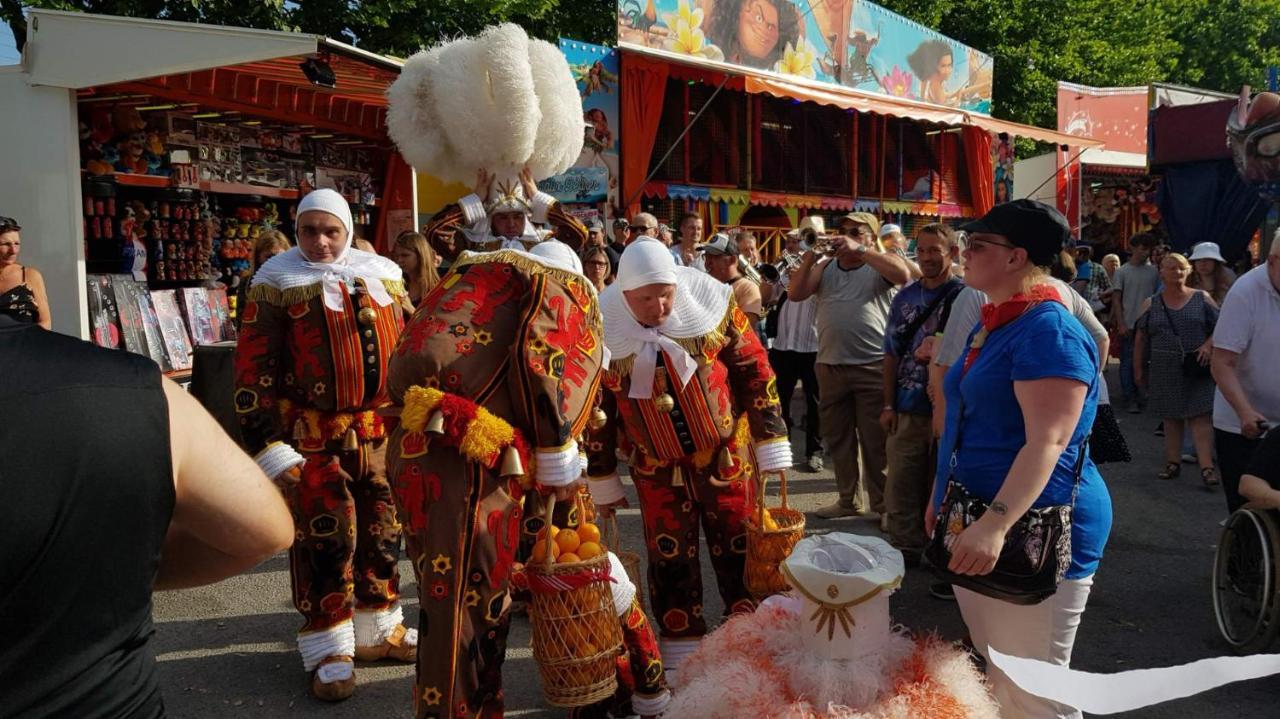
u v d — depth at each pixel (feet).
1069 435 7.89
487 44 14.11
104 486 3.96
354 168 30.94
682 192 39.81
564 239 15.35
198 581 5.03
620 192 35.73
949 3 78.28
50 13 19.99
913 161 55.01
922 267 17.17
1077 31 85.56
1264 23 114.73
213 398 18.74
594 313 9.31
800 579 7.83
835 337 19.69
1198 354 23.52
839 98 37.01
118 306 22.57
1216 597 14.32
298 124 27.35
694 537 11.43
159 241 25.02
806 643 7.97
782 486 11.37
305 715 11.78
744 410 11.30
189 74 22.30
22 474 3.76
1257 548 13.57
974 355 8.75
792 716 7.34
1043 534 8.09
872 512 20.71
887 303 19.63
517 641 14.05
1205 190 52.31
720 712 7.73
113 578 4.02
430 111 14.74
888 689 7.63
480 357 8.52
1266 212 50.24
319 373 11.87
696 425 10.80
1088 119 68.59
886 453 18.13
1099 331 14.16
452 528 8.20
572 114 15.24
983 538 7.94
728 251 21.18
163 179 24.57
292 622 14.76
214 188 26.00
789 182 46.29
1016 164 71.05
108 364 4.21
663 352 10.66
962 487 8.53
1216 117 50.85
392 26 50.75
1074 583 8.71
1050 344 7.98
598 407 10.61
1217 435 15.81
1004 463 8.36
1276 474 13.55
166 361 23.76
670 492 11.27
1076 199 68.49
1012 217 8.36
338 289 11.86
